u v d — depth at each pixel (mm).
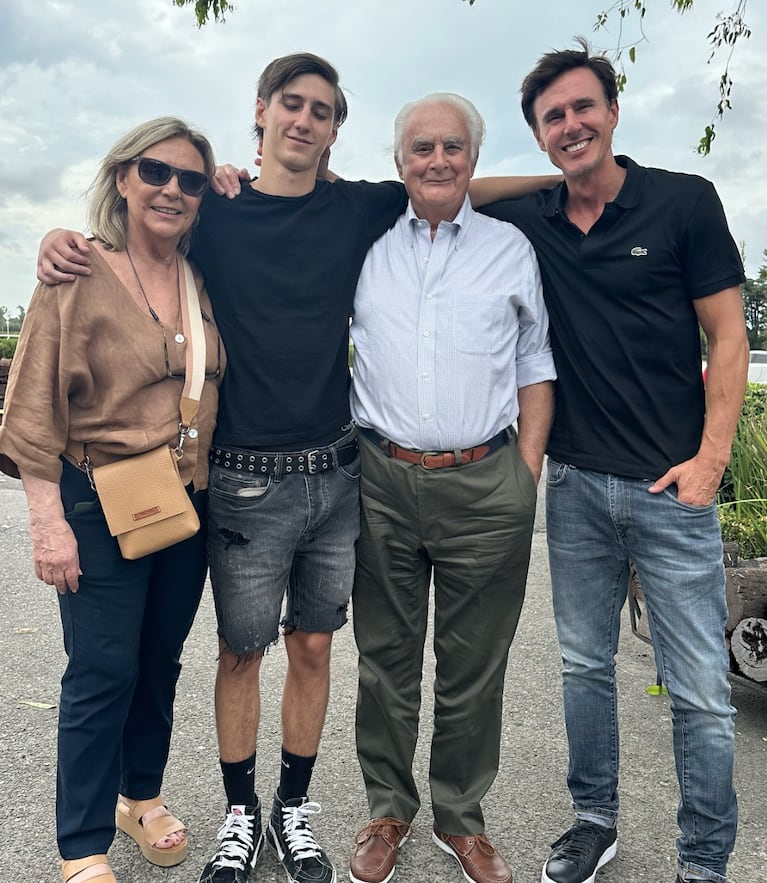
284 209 2207
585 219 2244
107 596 2027
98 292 1971
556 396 2350
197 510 2178
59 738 2066
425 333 2238
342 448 2262
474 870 2260
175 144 2018
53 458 1947
